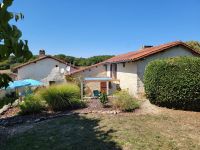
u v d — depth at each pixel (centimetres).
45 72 3488
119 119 1236
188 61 1385
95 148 845
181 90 1399
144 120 1212
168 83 1444
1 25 212
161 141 898
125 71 2366
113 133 992
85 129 1070
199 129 1057
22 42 221
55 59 3512
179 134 982
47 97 1583
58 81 3506
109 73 3019
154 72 1533
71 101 1585
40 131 1088
